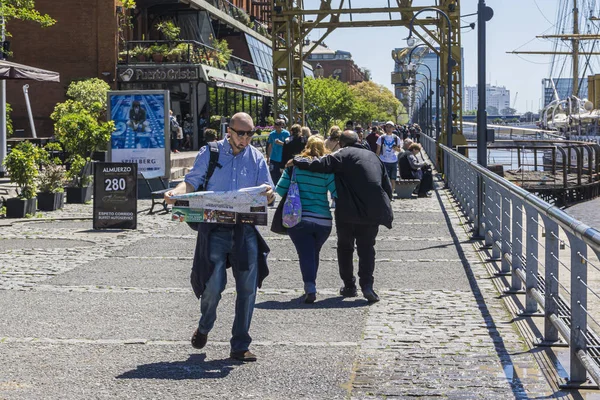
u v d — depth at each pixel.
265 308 10.14
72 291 11.19
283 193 10.66
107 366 7.54
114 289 11.34
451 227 18.66
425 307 10.10
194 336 7.84
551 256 8.05
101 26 45.41
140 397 6.62
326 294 11.05
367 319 9.47
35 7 45.41
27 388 6.86
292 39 42.84
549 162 62.00
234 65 57.59
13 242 16.19
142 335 8.73
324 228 10.63
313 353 7.98
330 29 42.62
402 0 41.00
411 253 14.73
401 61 57.09
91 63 45.50
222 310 10.02
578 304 6.76
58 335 8.72
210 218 7.44
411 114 168.62
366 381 7.01
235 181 7.62
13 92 45.06
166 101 24.34
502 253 12.35
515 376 7.07
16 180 20.73
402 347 8.15
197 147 48.62
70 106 30.53
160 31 54.22
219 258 7.55
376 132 28.03
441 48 40.72
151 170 24.44
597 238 5.71
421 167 26.92
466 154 40.50
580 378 6.80
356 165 10.43
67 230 18.12
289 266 13.38
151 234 17.45
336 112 87.69
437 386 6.83
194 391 6.79
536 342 8.12
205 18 56.06
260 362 7.66
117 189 18.09
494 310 9.87
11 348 8.18
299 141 23.77
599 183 48.06
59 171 22.58
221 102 53.22
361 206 10.37
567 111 120.19
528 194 9.04
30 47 45.41
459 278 12.16
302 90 44.38
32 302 10.44
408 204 24.44
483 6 21.45
